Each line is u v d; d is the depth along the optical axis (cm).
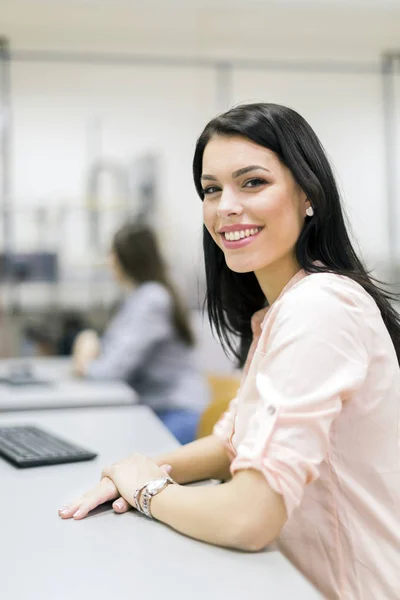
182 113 473
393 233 467
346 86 473
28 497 110
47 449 139
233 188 99
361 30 467
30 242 457
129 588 75
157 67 469
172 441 158
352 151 470
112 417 193
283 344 88
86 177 463
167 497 94
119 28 455
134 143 469
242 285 128
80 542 89
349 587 93
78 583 76
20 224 457
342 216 104
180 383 279
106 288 457
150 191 451
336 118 471
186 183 473
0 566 82
